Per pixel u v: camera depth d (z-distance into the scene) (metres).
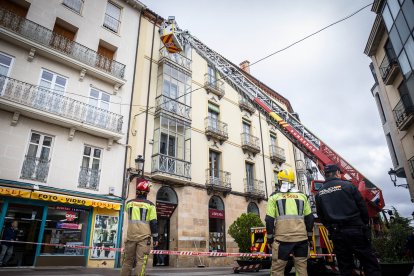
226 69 14.09
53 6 13.97
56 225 11.52
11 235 10.37
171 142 16.12
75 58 13.52
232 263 16.83
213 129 19.17
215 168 19.20
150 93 16.36
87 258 11.75
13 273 8.26
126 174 13.88
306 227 3.69
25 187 10.68
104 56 15.00
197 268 13.64
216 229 17.44
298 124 11.76
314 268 8.70
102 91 14.51
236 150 20.94
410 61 13.00
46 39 13.12
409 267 6.93
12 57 12.07
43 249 11.01
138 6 17.53
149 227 4.77
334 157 10.33
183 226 15.34
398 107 16.67
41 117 12.00
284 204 3.68
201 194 16.92
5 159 10.90
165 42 14.73
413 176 15.80
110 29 16.09
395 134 17.56
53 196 11.13
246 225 14.29
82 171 12.67
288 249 3.47
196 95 19.36
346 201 3.63
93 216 12.37
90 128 13.05
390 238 7.62
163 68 16.98
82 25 14.79
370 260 3.41
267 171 23.09
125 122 14.82
